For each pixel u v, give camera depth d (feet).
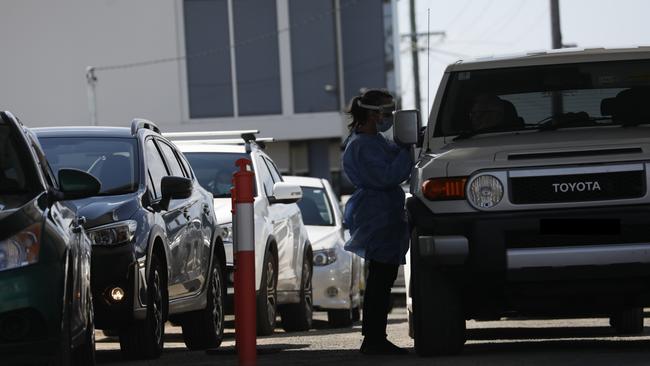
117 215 78.28
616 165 70.28
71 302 59.98
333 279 134.21
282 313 122.83
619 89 79.15
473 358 70.54
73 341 60.23
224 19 302.86
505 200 70.54
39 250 57.06
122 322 76.84
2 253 56.44
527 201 70.49
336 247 135.33
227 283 105.50
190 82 303.48
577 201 70.28
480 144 75.10
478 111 79.25
